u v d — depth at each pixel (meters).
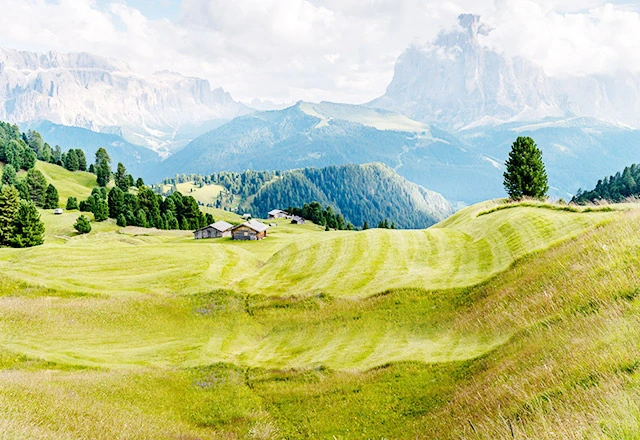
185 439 24.33
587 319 20.89
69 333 46.75
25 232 114.81
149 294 56.78
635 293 20.56
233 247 83.31
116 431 21.61
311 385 32.28
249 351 42.81
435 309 40.25
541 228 46.97
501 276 39.91
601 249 29.06
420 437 20.38
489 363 25.09
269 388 33.34
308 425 26.59
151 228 184.38
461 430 18.03
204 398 32.62
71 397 26.59
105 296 55.34
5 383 26.06
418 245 58.69
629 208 41.62
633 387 12.30
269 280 60.16
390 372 30.23
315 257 63.69
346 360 35.25
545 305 27.22
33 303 51.19
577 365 16.20
